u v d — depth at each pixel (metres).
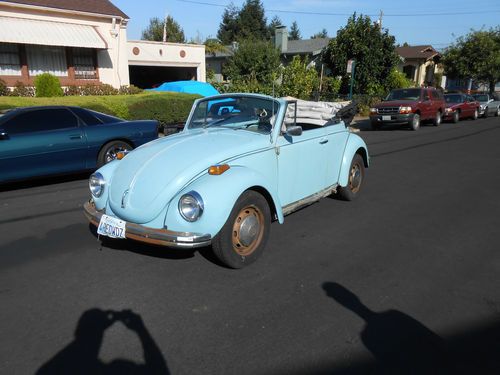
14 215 5.66
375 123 17.02
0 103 11.76
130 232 3.66
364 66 24.00
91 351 2.78
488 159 10.16
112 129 7.73
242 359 2.70
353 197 6.38
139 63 21.64
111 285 3.68
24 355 2.74
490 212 5.82
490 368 2.64
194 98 14.88
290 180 4.70
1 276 3.86
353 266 4.08
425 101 17.31
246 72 25.88
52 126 7.14
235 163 3.94
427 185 7.45
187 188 3.60
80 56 17.11
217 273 3.91
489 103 24.12
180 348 2.81
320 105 6.27
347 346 2.84
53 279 3.80
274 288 3.63
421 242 4.71
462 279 3.82
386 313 3.25
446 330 3.03
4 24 14.46
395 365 2.65
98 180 4.07
